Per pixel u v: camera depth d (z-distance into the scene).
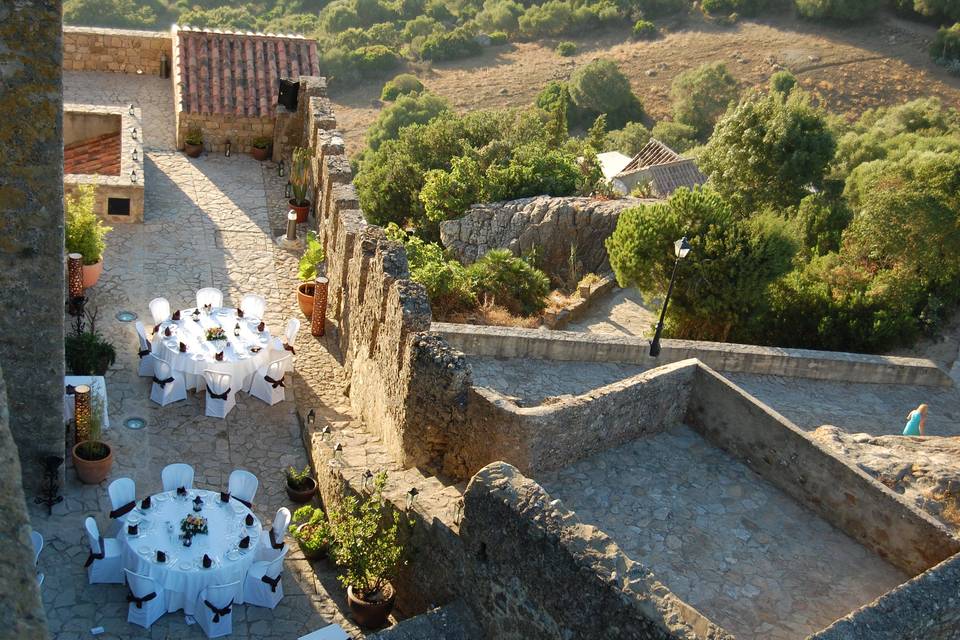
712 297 26.72
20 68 12.77
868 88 87.12
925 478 17.19
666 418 15.96
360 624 14.21
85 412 16.02
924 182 30.72
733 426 15.52
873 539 13.93
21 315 14.16
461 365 15.00
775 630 12.35
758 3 99.88
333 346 21.22
